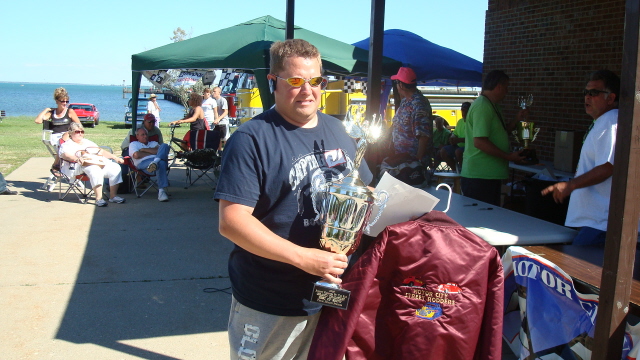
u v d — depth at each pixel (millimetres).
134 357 3393
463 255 2141
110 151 8695
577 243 3037
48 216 7031
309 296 1951
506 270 2908
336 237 1869
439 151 9805
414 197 2199
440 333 2113
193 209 7559
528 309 2668
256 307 1960
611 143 2754
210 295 4426
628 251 2020
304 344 2090
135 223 6727
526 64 7844
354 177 1908
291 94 1868
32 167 11359
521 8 7871
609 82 2885
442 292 2123
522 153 4777
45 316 3959
